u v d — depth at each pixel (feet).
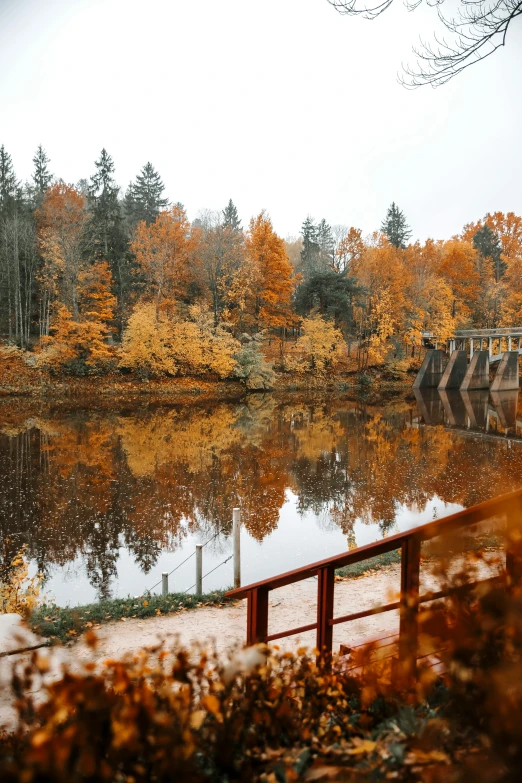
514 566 7.23
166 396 147.54
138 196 238.27
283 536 43.34
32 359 141.59
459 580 7.25
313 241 300.40
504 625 5.96
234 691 7.29
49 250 151.53
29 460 69.05
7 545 41.14
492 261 233.55
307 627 11.44
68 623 22.66
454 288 211.82
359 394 168.14
